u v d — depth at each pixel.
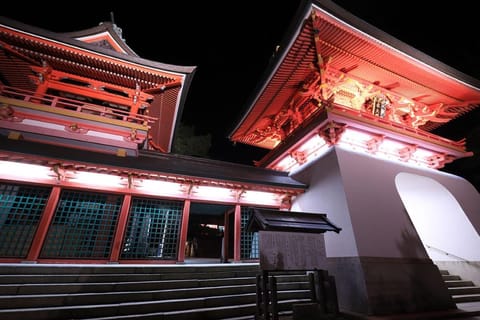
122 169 9.12
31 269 6.21
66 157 8.66
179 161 12.49
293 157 14.14
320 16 10.53
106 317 5.17
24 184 8.60
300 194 12.32
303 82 14.00
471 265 10.91
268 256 5.67
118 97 13.45
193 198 10.71
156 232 9.85
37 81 12.07
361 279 7.39
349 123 11.19
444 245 12.35
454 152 14.15
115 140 10.95
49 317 4.91
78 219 8.92
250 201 11.87
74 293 5.80
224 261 11.80
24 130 9.68
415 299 7.65
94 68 12.38
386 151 13.41
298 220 6.20
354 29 11.06
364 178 10.29
